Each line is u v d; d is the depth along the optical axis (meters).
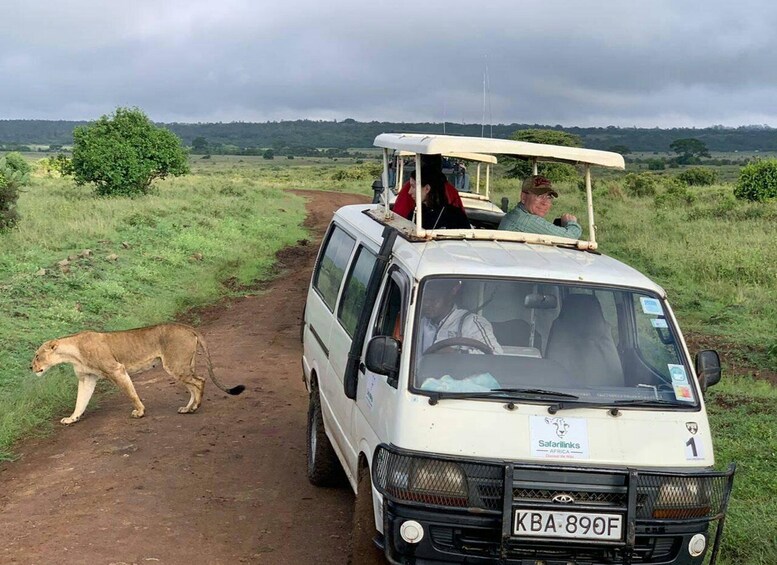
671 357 4.36
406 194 6.47
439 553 3.88
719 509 4.03
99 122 30.12
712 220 23.89
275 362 10.59
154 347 8.39
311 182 60.84
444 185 6.43
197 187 35.94
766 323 12.67
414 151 5.00
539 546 3.86
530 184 5.85
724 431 7.61
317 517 5.83
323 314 6.51
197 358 10.67
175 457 7.07
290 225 28.02
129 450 7.26
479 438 3.94
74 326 11.77
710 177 46.97
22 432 7.88
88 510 5.89
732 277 15.56
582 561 3.88
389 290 4.82
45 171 48.53
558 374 4.24
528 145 5.00
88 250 16.33
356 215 6.69
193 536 5.45
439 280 4.40
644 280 4.61
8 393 8.70
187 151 32.25
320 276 7.18
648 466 3.98
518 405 4.04
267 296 15.64
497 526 3.85
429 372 4.14
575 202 28.72
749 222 23.12
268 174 82.38
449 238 5.06
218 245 20.09
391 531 3.93
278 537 5.47
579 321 4.44
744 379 9.84
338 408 5.54
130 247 17.89
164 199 28.91
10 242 16.55
